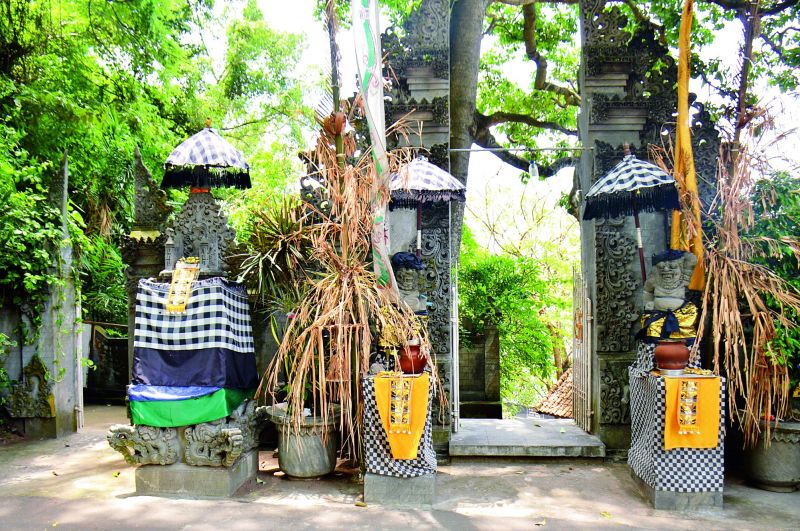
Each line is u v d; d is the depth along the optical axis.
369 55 4.96
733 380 4.72
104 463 5.71
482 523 4.08
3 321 6.92
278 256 5.29
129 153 10.79
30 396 6.83
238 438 4.43
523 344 11.31
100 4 9.60
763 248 5.02
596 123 5.95
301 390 4.58
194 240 5.07
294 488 4.85
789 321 4.59
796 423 4.69
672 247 5.30
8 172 6.84
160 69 11.20
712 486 4.35
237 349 4.85
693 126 5.86
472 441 5.81
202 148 4.94
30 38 9.33
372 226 4.76
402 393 4.34
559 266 16.33
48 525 3.99
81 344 7.42
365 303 4.81
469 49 8.70
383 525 4.02
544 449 5.64
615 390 5.77
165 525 3.98
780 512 4.32
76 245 7.45
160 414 4.54
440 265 5.89
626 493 4.79
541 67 10.48
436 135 5.99
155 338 4.65
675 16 7.73
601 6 5.99
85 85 9.82
